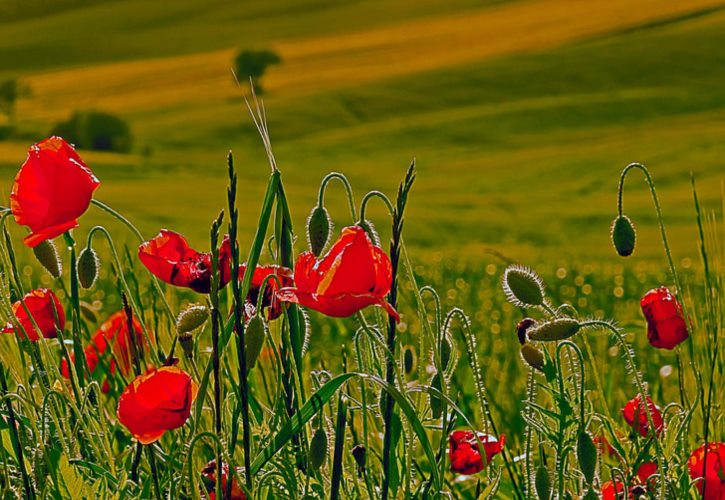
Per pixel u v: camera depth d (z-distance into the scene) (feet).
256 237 10.73
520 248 172.45
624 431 15.15
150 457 12.04
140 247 11.87
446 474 15.19
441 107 390.83
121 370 14.88
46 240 12.40
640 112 352.69
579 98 374.63
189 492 12.39
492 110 377.71
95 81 493.36
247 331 10.61
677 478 12.75
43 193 11.19
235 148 380.99
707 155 284.82
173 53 531.91
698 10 442.50
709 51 400.06
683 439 13.47
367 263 10.03
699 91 366.02
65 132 399.44
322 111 404.16
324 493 11.74
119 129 394.11
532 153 318.65
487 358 30.12
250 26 557.74
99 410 13.21
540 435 12.94
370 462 12.64
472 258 93.81
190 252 12.25
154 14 578.25
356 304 9.90
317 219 11.78
